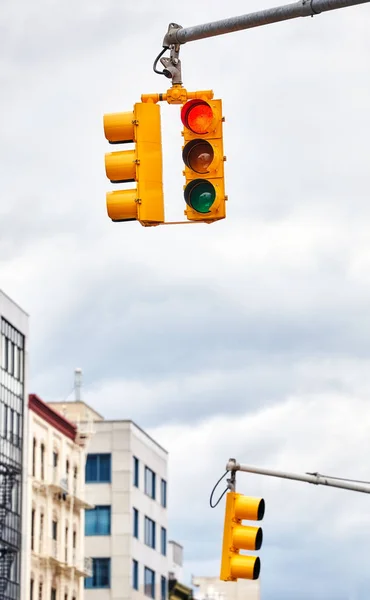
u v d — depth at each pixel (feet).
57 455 291.17
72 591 297.94
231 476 84.53
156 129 54.95
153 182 54.60
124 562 341.62
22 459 265.95
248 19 54.85
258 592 563.07
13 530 256.73
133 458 352.49
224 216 55.06
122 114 55.06
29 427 272.31
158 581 373.20
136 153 54.75
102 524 344.28
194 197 55.36
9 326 265.54
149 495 368.48
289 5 53.78
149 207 54.49
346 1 52.34
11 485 256.73
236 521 83.05
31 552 268.62
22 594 260.83
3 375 260.62
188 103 55.36
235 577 81.87
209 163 55.16
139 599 350.84
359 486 90.02
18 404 267.59
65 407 333.01
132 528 347.15
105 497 345.72
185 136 55.52
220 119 55.36
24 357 272.92
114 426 349.41
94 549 343.26
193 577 568.00
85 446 309.42
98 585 341.21
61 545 289.53
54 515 286.46
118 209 54.80
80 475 306.55
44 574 277.23
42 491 277.85
